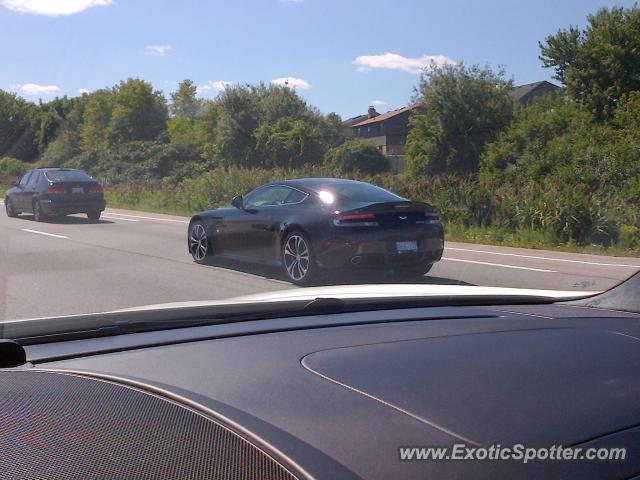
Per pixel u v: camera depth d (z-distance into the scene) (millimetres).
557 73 39562
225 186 25875
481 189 18953
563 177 22016
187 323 3367
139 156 43250
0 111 45344
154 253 12633
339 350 2672
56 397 2094
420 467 1628
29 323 3123
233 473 1587
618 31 36656
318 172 25484
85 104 47969
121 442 1747
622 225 16312
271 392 2131
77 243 14156
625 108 33281
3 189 38031
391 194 9633
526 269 11352
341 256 8680
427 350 2629
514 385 2174
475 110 38438
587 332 3006
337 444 1738
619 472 1635
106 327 3166
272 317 3590
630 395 2105
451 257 12922
